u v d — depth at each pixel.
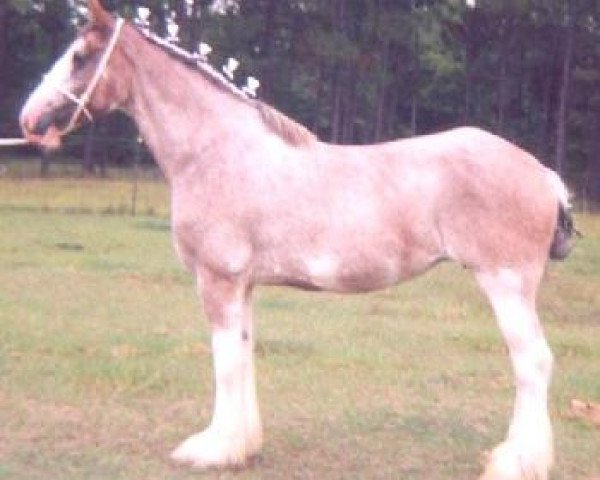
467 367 10.58
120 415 8.23
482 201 6.50
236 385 6.87
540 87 47.91
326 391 9.29
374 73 43.62
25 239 20.41
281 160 6.75
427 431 8.07
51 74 7.04
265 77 42.91
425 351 11.43
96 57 6.99
